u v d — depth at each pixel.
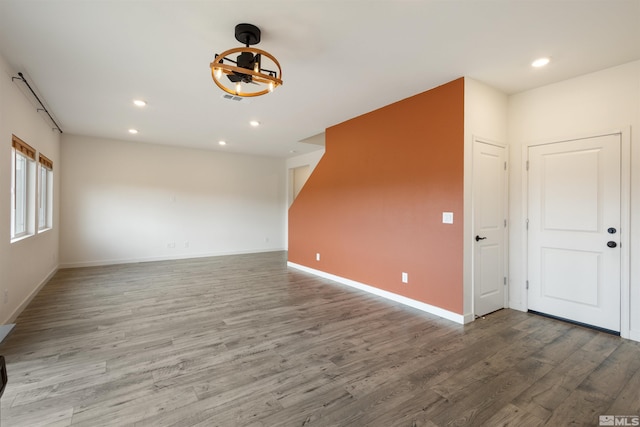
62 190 5.84
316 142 6.59
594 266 3.07
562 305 3.30
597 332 2.99
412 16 2.22
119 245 6.45
